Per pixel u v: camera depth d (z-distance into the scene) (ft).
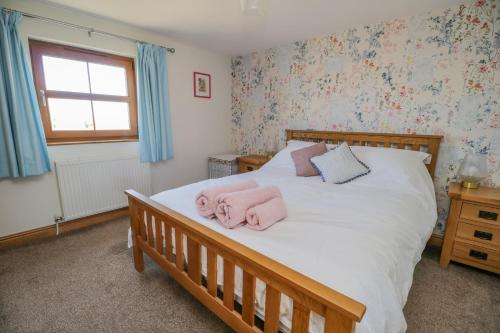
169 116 10.07
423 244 5.31
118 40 8.44
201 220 4.51
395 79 7.80
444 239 6.45
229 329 4.45
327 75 9.23
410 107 7.65
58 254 6.78
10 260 6.46
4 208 7.00
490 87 6.43
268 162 9.51
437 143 7.08
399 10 7.02
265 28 8.49
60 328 4.45
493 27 6.23
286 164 8.90
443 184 7.39
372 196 5.79
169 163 10.70
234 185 5.13
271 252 3.41
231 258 3.38
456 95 6.90
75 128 8.25
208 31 8.86
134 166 9.29
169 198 5.68
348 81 8.76
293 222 4.30
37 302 5.04
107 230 8.27
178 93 10.55
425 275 6.19
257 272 3.05
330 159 7.27
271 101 11.14
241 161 11.18
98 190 8.46
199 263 4.11
